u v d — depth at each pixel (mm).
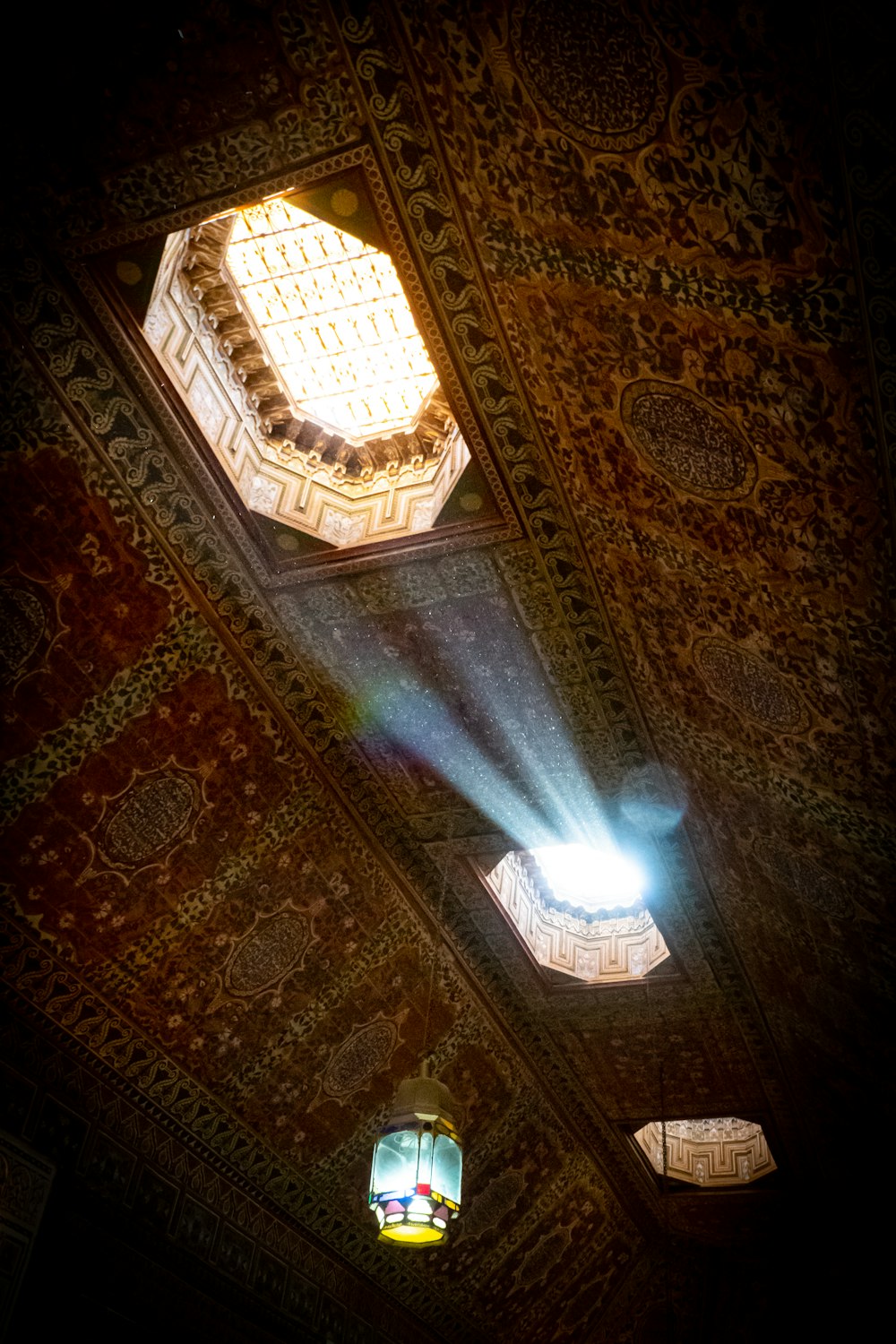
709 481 2994
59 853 4273
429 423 4379
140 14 2871
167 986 4828
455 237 3260
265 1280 5488
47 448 3684
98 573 3990
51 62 2967
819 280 2201
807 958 4918
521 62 2518
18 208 3258
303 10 2838
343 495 4520
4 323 3414
